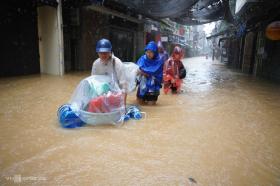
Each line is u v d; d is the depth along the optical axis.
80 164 3.14
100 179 2.82
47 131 4.19
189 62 30.91
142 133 4.26
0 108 5.55
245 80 12.37
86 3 12.52
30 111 5.34
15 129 4.26
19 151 3.44
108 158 3.31
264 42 13.84
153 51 6.02
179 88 8.28
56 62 11.37
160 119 5.12
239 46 21.12
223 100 7.24
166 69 7.96
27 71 11.20
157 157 3.39
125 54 19.41
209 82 11.36
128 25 19.16
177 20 22.31
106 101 4.47
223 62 30.55
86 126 4.45
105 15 15.44
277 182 2.87
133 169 3.05
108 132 4.22
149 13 16.00
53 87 8.21
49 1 10.40
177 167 3.14
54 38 11.21
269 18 12.78
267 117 5.52
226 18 20.83
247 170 3.12
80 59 13.81
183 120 5.11
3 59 10.07
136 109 5.26
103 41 4.68
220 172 3.05
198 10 18.02
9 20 10.09
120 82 4.95
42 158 3.26
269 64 13.08
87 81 4.59
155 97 6.38
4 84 8.49
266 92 8.82
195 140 4.04
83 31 13.59
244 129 4.67
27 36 10.96
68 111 4.34
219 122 5.06
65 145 3.66
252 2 10.82
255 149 3.76
